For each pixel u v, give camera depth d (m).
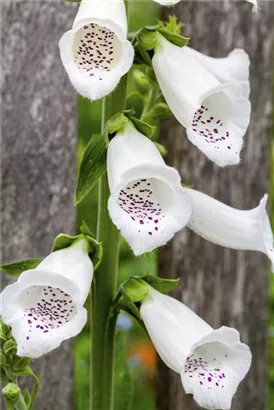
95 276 0.58
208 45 0.83
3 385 0.76
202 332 0.55
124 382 0.68
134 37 0.56
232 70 0.61
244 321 0.87
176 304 0.56
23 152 0.78
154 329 0.56
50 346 0.52
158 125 0.90
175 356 0.55
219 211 0.59
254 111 0.85
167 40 0.56
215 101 0.55
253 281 0.87
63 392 0.79
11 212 0.78
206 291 0.86
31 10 0.77
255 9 0.57
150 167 0.52
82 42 0.54
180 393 0.86
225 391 0.54
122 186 0.52
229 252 0.86
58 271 0.54
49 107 0.78
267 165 0.86
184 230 0.85
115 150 0.55
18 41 0.78
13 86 0.78
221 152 0.54
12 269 0.57
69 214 0.78
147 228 0.52
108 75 0.53
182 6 0.83
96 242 0.56
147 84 0.61
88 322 0.92
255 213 0.59
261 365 0.88
